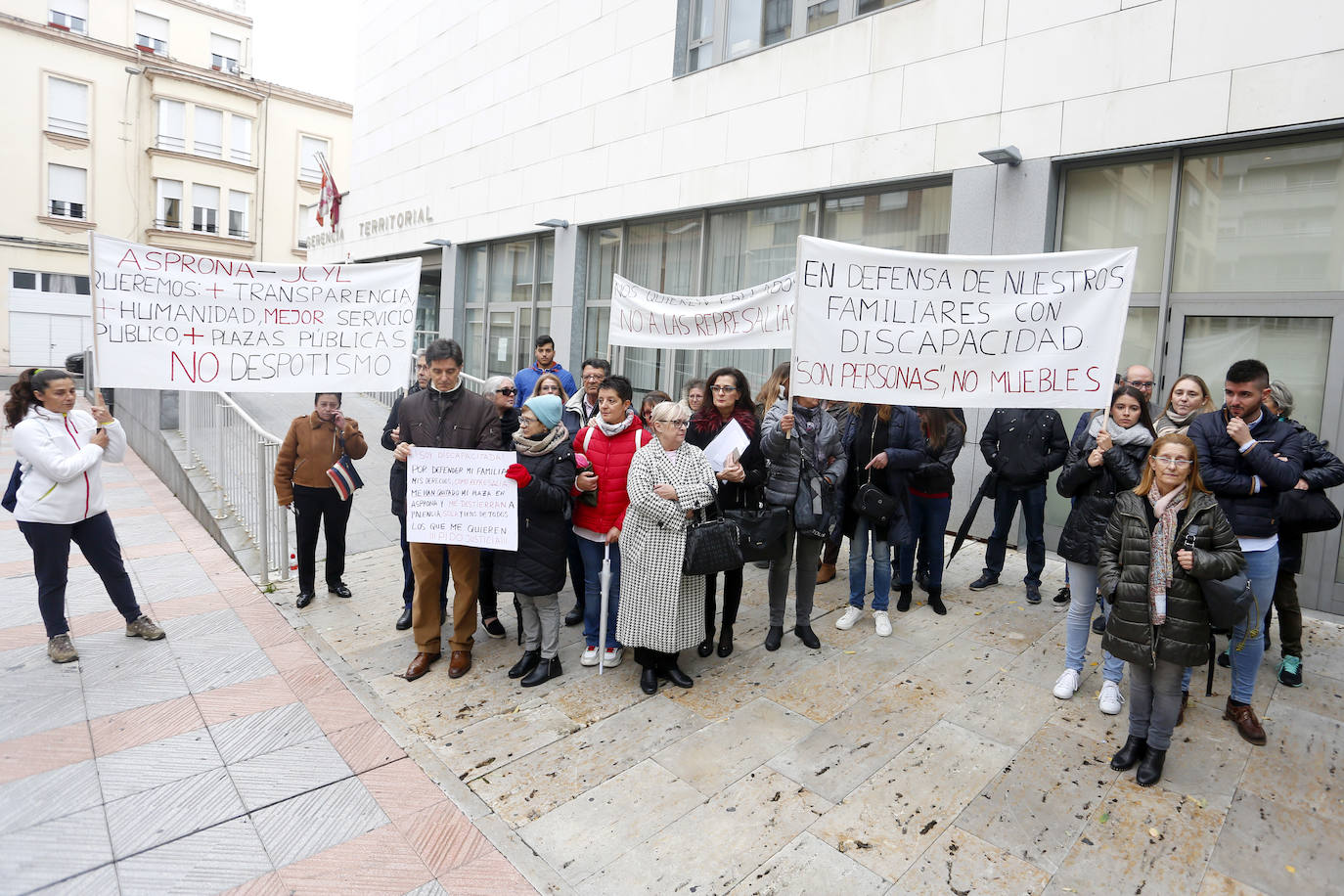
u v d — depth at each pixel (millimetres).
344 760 3547
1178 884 2791
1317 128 5270
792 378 4184
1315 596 5523
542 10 11500
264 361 4691
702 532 4062
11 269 26234
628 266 10555
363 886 2754
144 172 28344
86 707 3953
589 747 3691
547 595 4320
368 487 8602
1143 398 4027
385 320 4848
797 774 3477
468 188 13203
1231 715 3914
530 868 2865
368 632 5074
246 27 31547
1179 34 5703
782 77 8258
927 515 5457
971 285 4203
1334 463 4094
